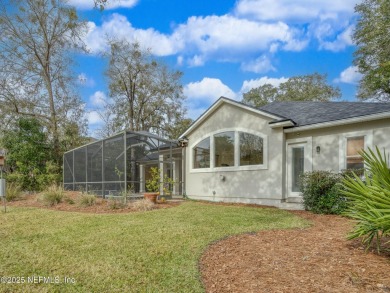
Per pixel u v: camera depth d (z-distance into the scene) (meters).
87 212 9.93
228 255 4.70
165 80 30.66
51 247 5.55
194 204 11.61
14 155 18.22
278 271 3.87
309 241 5.27
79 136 22.86
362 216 4.23
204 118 14.16
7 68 20.55
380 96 21.17
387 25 17.89
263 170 11.55
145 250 5.17
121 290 3.66
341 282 3.42
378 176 4.36
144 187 13.66
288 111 13.14
